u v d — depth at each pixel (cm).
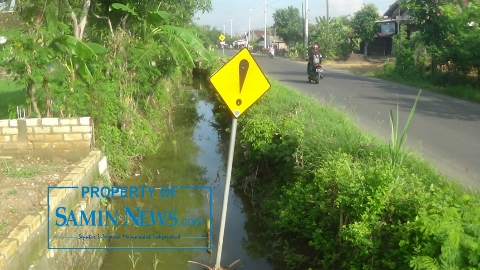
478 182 566
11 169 569
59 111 693
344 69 2855
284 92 1095
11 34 629
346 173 454
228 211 679
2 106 1052
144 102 1041
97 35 1056
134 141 877
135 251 559
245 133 727
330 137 608
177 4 1227
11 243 350
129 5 1021
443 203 351
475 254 300
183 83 2231
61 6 811
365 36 3734
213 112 1456
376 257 381
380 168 436
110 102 796
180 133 1202
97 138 712
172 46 1000
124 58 905
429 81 1858
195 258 540
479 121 1032
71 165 593
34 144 634
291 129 668
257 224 631
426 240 325
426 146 776
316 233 467
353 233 383
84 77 740
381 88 1680
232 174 793
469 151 745
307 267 491
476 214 335
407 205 380
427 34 1830
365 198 398
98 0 1021
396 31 3606
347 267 418
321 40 3934
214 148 1052
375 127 926
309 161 567
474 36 1644
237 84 448
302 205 526
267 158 702
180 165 909
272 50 4594
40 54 659
